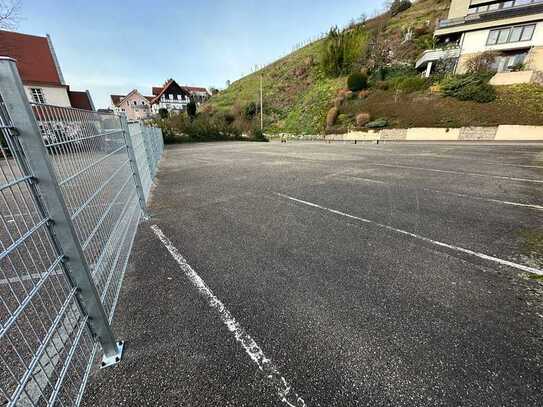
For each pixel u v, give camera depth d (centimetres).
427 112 1817
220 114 3178
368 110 2091
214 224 363
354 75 2295
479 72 1816
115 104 5206
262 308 198
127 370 148
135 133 447
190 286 226
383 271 245
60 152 141
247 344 165
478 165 789
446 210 404
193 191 545
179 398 133
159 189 569
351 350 160
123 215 274
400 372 145
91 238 174
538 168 721
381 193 505
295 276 239
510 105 1598
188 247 297
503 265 253
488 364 149
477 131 1620
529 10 1769
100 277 181
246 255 278
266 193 520
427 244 297
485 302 201
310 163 901
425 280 231
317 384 139
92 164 193
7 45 1905
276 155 1156
